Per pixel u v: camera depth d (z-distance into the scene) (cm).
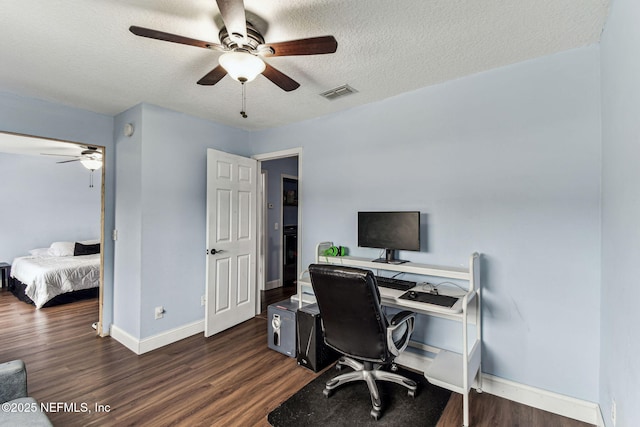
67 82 235
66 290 425
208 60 202
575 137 188
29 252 543
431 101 243
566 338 191
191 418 187
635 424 114
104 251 312
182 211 308
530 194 203
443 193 238
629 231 125
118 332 301
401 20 161
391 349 189
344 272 180
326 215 311
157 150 287
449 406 200
